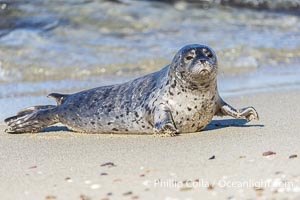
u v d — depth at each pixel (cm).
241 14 6606
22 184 2028
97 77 4578
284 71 4869
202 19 6272
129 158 2288
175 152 2344
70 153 2430
